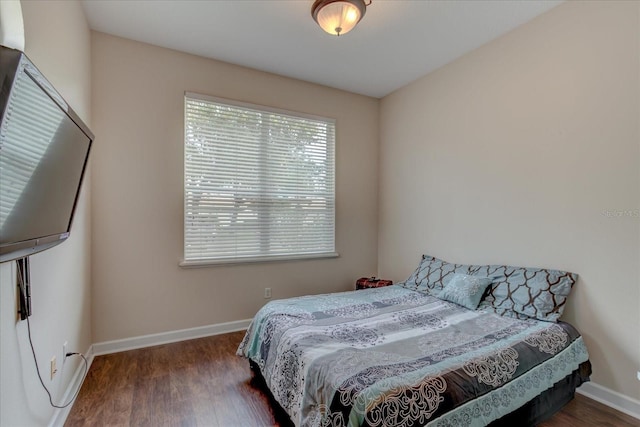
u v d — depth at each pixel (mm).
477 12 2344
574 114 2189
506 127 2629
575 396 2082
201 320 3057
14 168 943
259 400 2004
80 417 1817
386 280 3766
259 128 3332
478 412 1376
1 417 1100
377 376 1357
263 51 2934
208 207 3084
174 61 2918
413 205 3590
